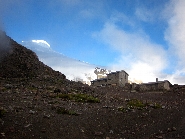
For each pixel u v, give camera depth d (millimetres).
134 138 15273
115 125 17734
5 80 37281
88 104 25766
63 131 15031
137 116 20859
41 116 17453
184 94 45344
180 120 20031
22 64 46750
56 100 25562
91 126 16828
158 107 26188
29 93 28016
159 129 17469
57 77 48938
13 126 14359
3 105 19312
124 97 37562
